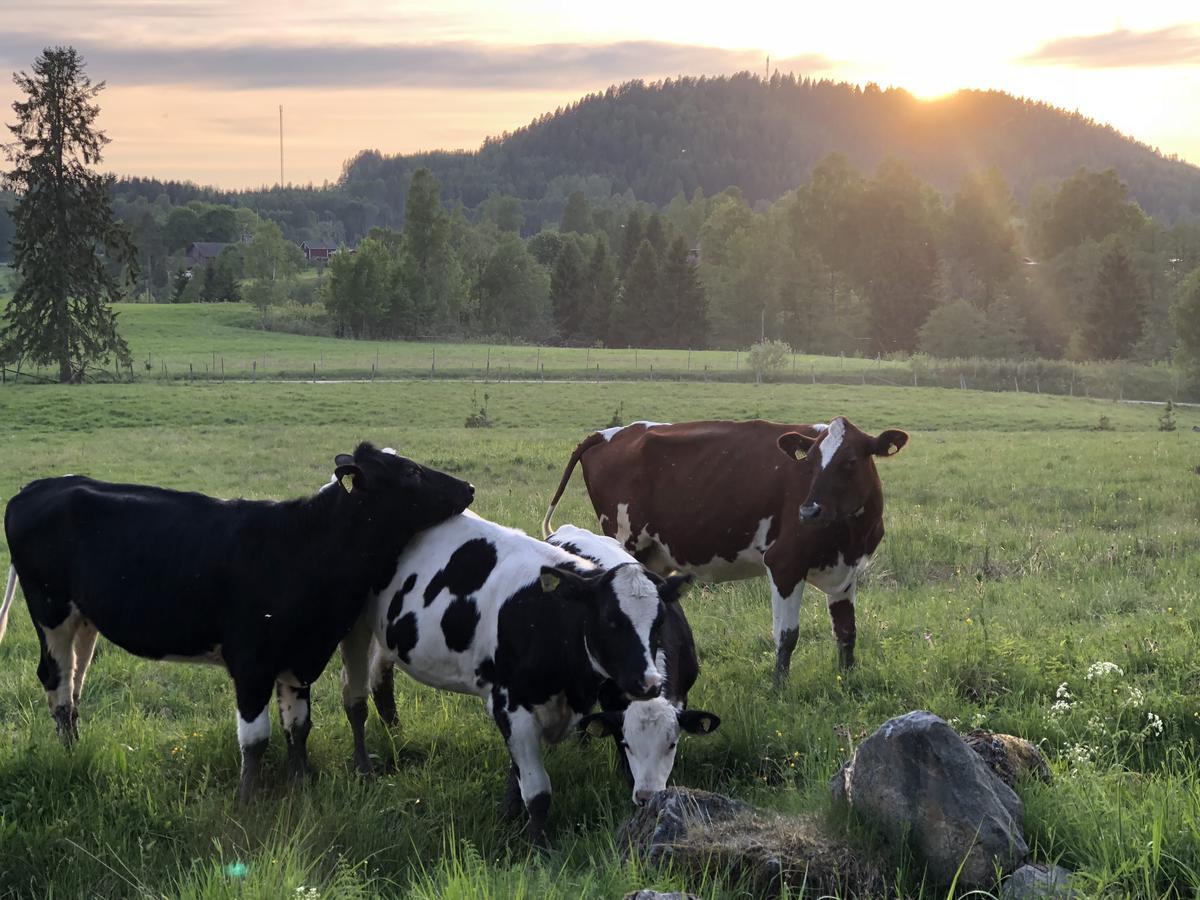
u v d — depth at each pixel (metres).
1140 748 7.19
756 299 132.62
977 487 21.80
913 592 13.33
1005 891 5.11
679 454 10.56
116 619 7.70
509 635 7.03
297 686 7.69
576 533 8.77
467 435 35.84
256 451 31.14
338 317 109.38
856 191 144.25
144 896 5.67
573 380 66.88
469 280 132.25
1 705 9.66
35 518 7.96
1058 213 146.50
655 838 5.69
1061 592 12.59
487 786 7.44
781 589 9.73
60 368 61.72
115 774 7.39
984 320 107.75
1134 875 5.11
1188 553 14.85
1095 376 74.56
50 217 59.78
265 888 5.30
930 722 5.61
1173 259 131.75
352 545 7.46
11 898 6.00
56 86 59.28
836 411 47.09
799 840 5.52
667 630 7.02
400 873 6.21
